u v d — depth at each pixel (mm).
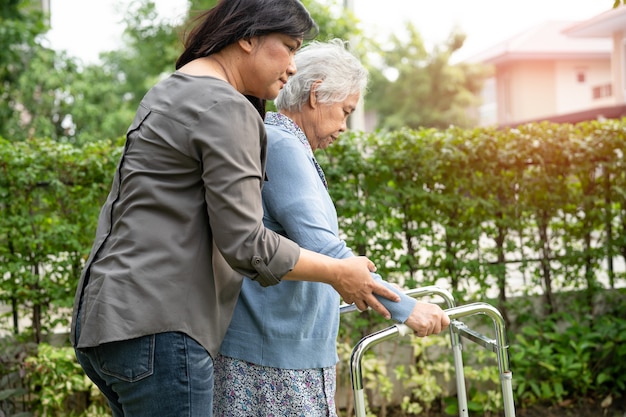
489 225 3572
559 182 3596
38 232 3248
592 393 3656
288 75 1556
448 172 3480
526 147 3510
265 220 1639
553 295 3768
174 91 1431
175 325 1373
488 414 3438
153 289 1358
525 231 3676
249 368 1688
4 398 2957
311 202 1588
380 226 3422
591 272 3727
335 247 1549
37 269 3293
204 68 1489
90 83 10695
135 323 1341
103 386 1529
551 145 3537
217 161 1352
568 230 3697
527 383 3566
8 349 3225
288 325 1658
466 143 3451
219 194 1348
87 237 3309
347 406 3385
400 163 3416
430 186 3492
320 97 1696
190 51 1526
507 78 25578
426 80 26859
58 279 3305
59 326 3580
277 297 1658
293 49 1538
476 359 3586
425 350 3564
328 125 1730
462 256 3559
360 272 1508
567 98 24609
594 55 24109
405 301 1561
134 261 1366
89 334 1354
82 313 1397
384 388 3354
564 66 24609
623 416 3418
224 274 1479
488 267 3570
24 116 9883
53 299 3289
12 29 7945
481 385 3619
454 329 1924
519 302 3646
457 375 1924
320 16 6840
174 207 1385
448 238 3525
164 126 1396
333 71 1691
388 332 1554
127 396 1402
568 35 14820
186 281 1388
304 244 1564
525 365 3572
